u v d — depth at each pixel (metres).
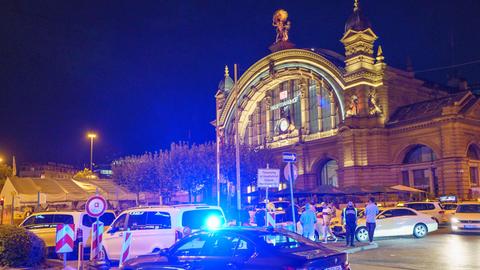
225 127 76.88
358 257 20.08
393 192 45.53
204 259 10.27
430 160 51.00
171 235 16.95
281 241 9.97
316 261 9.13
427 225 28.45
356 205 45.59
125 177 61.91
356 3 57.72
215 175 55.03
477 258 18.17
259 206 39.00
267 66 69.25
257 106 73.94
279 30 68.38
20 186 38.34
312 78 63.03
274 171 21.73
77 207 46.00
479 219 28.41
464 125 48.34
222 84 81.56
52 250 23.30
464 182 46.94
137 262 11.45
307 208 23.12
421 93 59.91
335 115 59.72
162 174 56.19
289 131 66.75
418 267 16.52
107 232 18.09
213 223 17.28
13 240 16.75
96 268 15.44
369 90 55.06
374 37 56.97
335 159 58.88
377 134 53.56
